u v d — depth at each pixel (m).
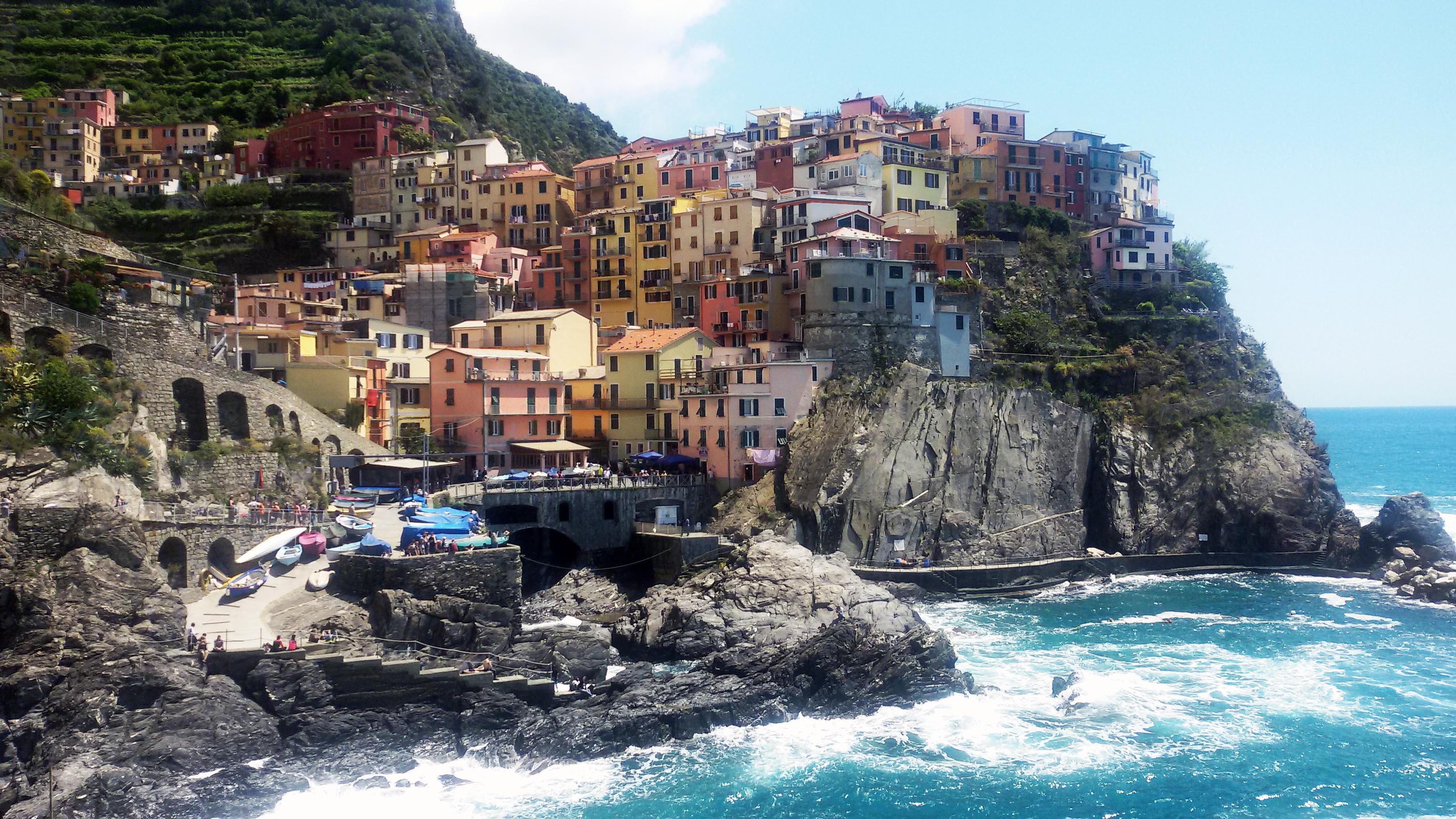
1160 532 144.12
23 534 80.19
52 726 71.88
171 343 113.75
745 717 87.44
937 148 191.62
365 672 80.31
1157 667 101.31
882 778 78.94
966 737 85.62
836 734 86.19
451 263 176.75
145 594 81.00
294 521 103.00
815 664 91.00
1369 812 73.94
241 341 131.25
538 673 89.12
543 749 80.38
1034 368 153.75
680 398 143.12
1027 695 94.00
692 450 141.75
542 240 199.38
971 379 147.12
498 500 122.38
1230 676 98.81
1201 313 168.00
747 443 137.88
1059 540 141.25
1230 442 148.00
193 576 93.25
